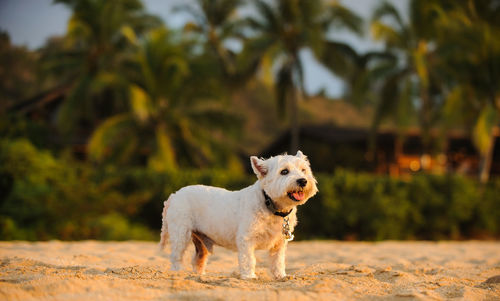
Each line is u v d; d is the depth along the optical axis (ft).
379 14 83.15
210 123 85.15
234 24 88.38
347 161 90.33
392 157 94.02
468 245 38.19
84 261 20.51
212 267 19.88
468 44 73.61
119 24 84.99
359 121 212.02
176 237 15.85
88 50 86.79
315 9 82.64
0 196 45.42
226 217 15.17
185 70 77.30
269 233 14.76
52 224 44.57
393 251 29.71
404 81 84.64
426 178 59.93
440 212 59.26
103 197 49.19
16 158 45.88
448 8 77.82
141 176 55.67
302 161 15.03
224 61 92.73
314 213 55.47
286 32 85.51
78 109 80.64
